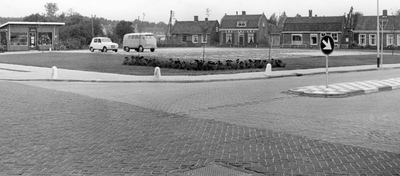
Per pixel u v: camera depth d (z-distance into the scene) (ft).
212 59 121.08
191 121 33.86
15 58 134.10
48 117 35.58
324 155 23.36
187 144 26.05
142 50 172.65
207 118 35.29
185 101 45.60
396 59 131.64
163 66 96.58
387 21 246.06
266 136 28.35
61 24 209.36
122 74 82.53
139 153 23.93
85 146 25.55
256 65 95.20
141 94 52.24
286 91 54.39
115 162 22.11
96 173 20.18
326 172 20.25
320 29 267.39
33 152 24.14
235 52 176.04
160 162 22.11
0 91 55.06
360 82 63.57
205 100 46.39
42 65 105.91
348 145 25.76
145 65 100.73
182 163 21.90
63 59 126.11
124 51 181.37
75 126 31.76
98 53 159.53
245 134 28.99
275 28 302.25
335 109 40.11
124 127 31.42
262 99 47.21
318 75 83.87
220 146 25.53
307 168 20.92
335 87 56.59
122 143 26.35
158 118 35.19
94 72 86.69
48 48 206.28
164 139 27.45
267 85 63.36
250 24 299.58
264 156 23.21
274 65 96.58
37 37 204.54
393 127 31.37
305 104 43.47
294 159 22.57
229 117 35.78
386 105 42.47
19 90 56.54
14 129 30.60
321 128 31.09
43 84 66.64
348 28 264.93
